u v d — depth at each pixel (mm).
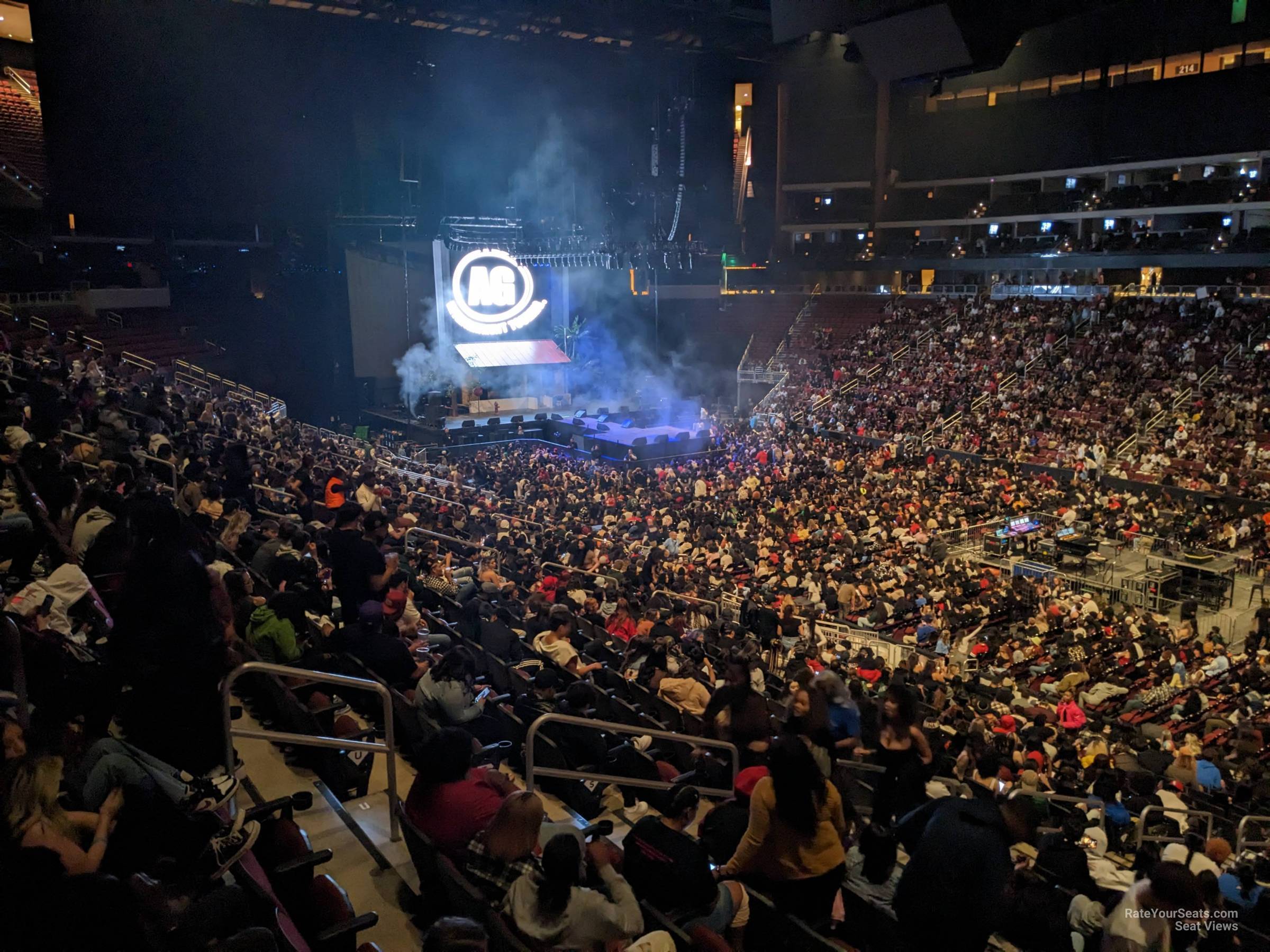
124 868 4570
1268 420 32281
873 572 21984
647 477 35438
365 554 9195
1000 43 26812
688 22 47656
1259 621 21172
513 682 9656
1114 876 7902
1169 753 13594
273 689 7531
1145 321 40469
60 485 8758
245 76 43656
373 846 6102
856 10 26484
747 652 12586
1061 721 15094
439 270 49062
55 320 36562
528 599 13625
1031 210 48969
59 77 38594
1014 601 21281
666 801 6184
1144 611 22297
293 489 16516
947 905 3975
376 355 49281
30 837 3957
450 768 5172
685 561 22266
